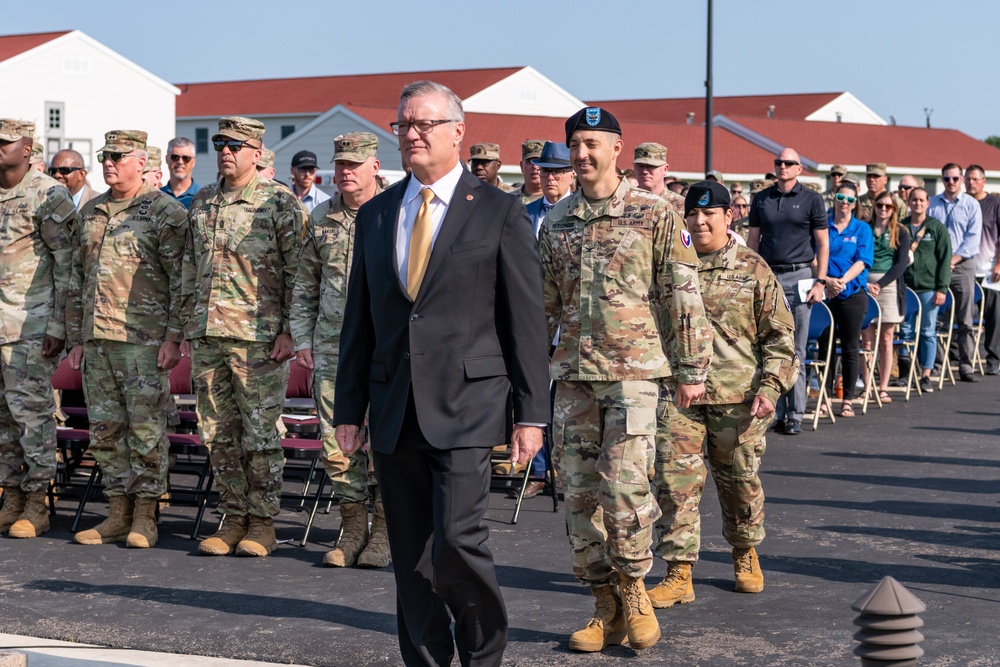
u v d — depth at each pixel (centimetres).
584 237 688
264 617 755
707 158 3656
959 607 760
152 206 948
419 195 591
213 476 995
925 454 1323
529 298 583
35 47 5372
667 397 755
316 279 902
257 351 911
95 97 5547
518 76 6538
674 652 679
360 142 877
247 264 906
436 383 573
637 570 670
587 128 687
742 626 724
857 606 472
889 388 1781
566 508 698
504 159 4947
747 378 757
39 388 989
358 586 830
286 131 6644
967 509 1055
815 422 1491
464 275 577
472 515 566
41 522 995
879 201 1662
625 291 678
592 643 679
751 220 1459
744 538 789
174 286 947
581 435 691
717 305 757
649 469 676
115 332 941
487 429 571
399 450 582
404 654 611
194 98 6900
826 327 1530
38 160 1149
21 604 786
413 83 594
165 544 960
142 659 680
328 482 1170
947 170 1902
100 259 947
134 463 952
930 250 1802
